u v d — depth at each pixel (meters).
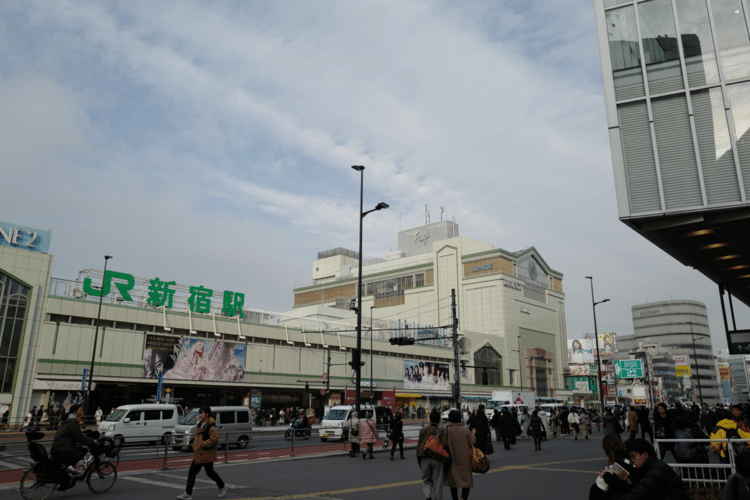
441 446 8.59
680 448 10.30
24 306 40.06
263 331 55.50
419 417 69.94
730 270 21.11
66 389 40.72
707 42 15.59
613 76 16.70
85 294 44.06
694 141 15.16
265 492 11.05
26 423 34.97
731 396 188.12
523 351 99.81
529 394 51.69
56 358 40.75
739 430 10.71
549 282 114.50
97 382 42.44
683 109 15.55
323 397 58.56
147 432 25.20
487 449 16.47
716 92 15.23
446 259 105.31
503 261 100.31
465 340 87.00
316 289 123.56
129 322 45.53
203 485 12.19
